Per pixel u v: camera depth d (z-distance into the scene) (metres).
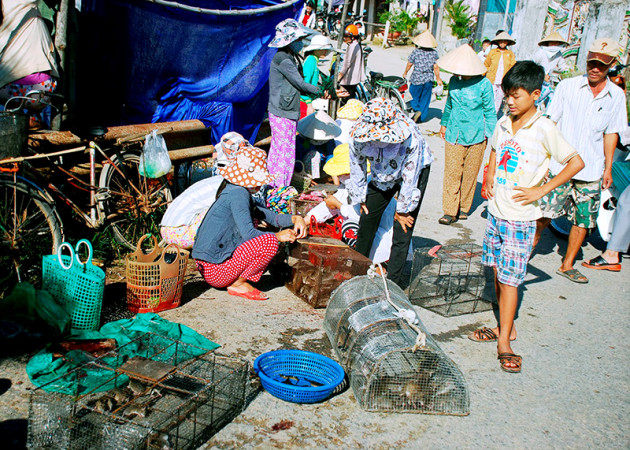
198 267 4.54
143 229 5.32
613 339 4.48
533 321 4.67
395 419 3.30
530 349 4.22
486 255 4.10
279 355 3.60
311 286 4.54
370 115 3.81
